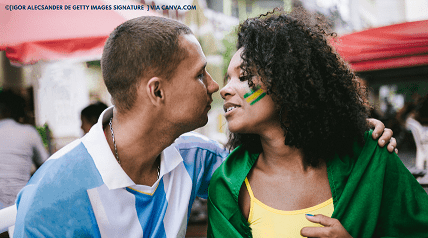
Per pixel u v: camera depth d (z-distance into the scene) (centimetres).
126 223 100
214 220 112
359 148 113
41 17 308
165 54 95
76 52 299
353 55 459
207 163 130
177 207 113
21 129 299
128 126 100
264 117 103
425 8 1556
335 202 104
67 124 437
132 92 97
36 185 97
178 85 98
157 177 113
